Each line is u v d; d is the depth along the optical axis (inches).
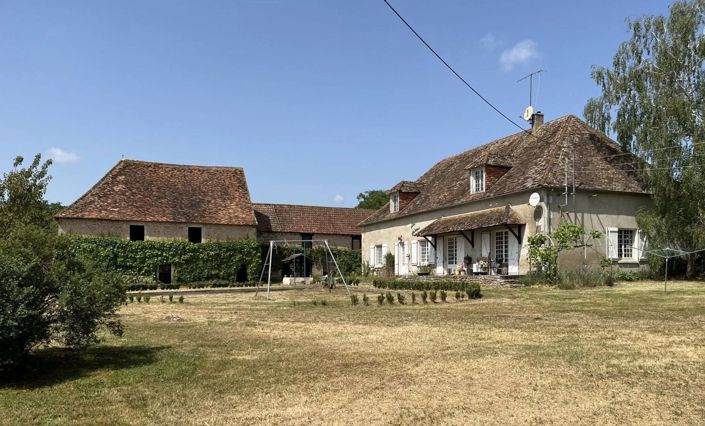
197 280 1376.7
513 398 246.5
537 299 682.2
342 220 1785.2
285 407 243.0
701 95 954.1
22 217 710.5
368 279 1346.0
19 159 756.6
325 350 372.8
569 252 927.0
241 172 1621.6
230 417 230.7
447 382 276.5
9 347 288.8
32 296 292.8
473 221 1064.2
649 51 1009.5
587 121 1070.4
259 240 1626.5
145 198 1413.6
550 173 954.7
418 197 1427.2
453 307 627.2
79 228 1302.9
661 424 210.4
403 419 223.0
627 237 1009.5
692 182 909.2
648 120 987.3
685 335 388.8
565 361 312.7
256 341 417.4
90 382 291.6
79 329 326.6
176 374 308.2
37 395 268.4
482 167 1109.1
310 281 1326.3
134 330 485.7
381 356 345.7
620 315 506.3
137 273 1322.6
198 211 1428.4
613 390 254.4
